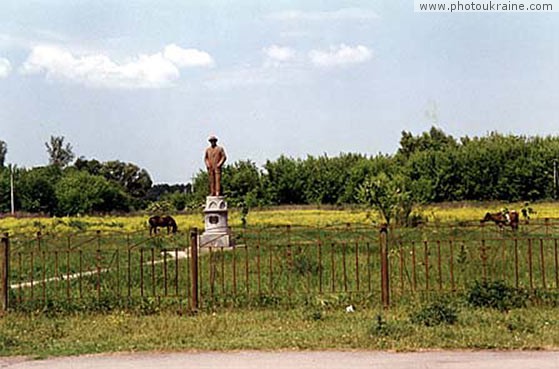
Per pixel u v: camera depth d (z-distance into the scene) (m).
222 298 13.65
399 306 12.81
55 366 9.30
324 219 46.78
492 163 62.12
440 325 11.01
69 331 11.51
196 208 56.66
